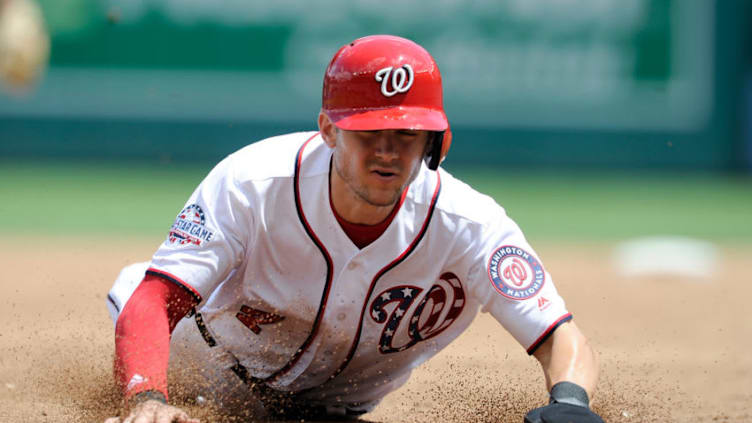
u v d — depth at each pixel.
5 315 26.61
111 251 41.25
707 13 75.81
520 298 12.64
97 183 66.38
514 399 15.98
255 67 73.50
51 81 73.12
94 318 25.84
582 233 52.47
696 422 15.70
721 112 76.69
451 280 13.07
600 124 75.62
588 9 74.62
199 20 73.12
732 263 44.09
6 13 51.50
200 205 12.54
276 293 12.91
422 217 12.50
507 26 74.25
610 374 20.58
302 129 73.88
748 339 26.39
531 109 75.06
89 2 72.69
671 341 26.00
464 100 74.69
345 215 12.35
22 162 73.75
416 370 20.75
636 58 75.44
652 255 40.06
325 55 73.31
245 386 14.34
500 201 62.94
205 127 74.00
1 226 50.00
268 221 12.45
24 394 15.75
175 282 12.15
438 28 73.81
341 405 15.16
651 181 74.69
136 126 73.94
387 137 11.53
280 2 73.00
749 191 70.62
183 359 14.29
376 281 12.74
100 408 14.62
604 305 32.94
